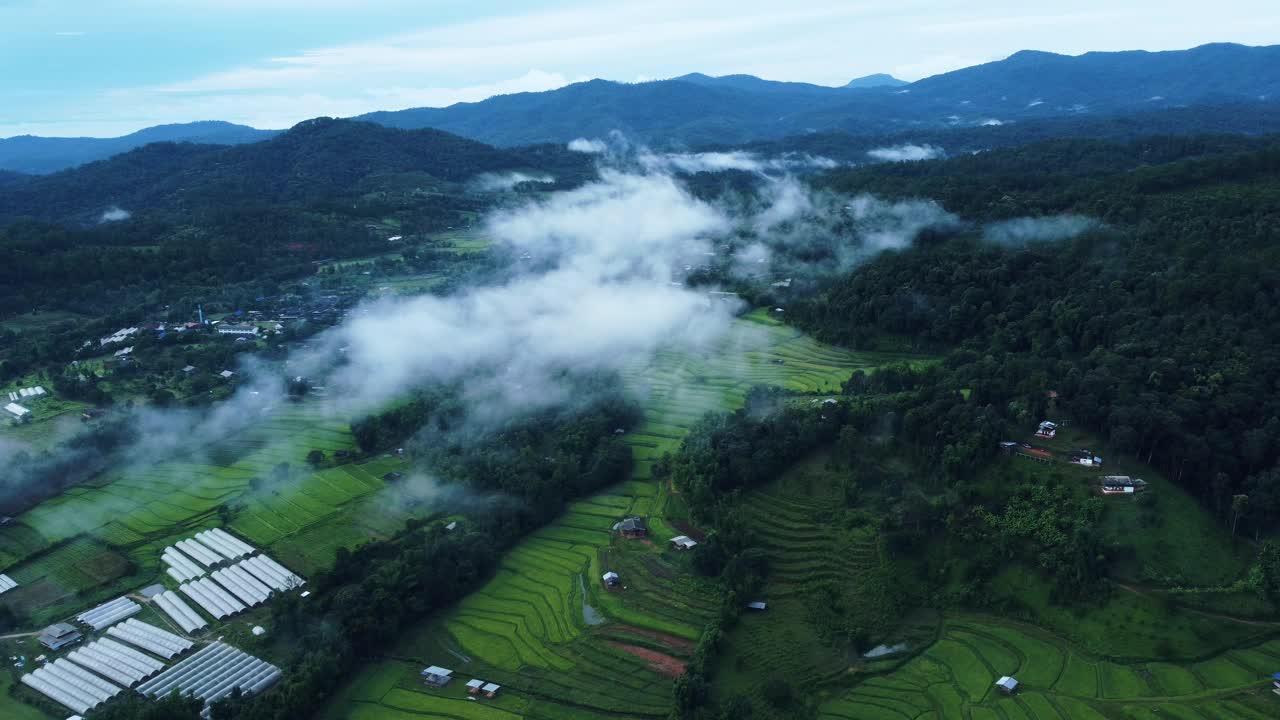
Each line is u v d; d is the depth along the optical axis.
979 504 134.88
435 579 136.12
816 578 132.38
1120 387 144.75
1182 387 143.50
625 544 149.50
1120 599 117.00
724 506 149.38
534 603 136.25
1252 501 122.00
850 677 113.12
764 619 125.69
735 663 117.12
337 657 119.06
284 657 121.12
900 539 132.62
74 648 123.19
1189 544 122.38
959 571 127.75
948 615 123.19
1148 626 113.19
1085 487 131.50
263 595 134.25
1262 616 112.31
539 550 151.88
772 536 143.00
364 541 149.75
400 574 134.38
